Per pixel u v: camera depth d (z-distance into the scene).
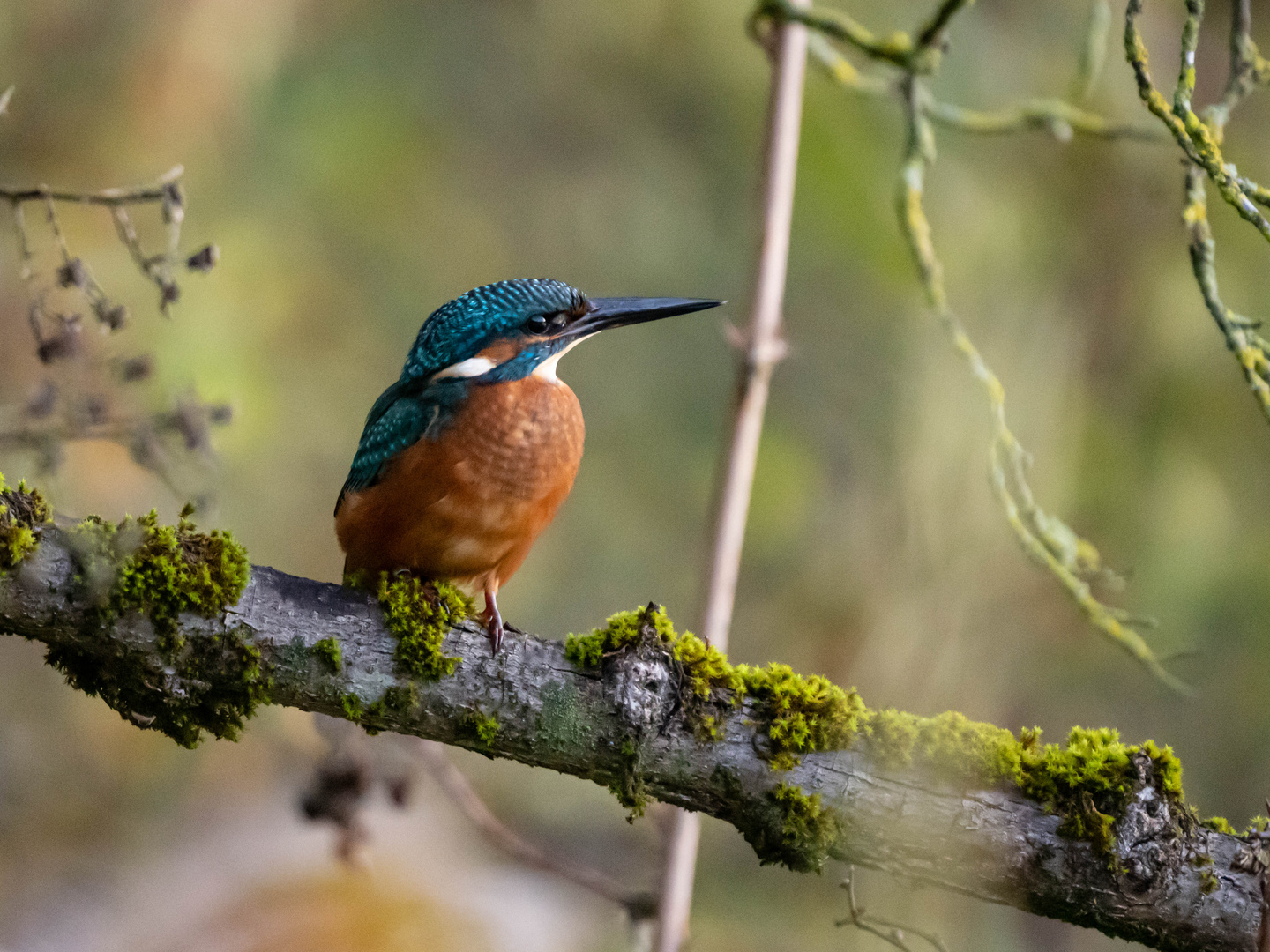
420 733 5.88
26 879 12.65
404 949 13.02
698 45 14.35
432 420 7.11
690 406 15.16
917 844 5.73
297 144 14.09
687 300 8.07
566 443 7.43
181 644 5.55
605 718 5.77
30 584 5.38
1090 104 11.57
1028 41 12.22
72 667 5.68
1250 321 6.03
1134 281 11.77
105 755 13.71
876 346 13.67
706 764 5.78
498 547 7.34
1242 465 12.04
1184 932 5.70
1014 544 11.72
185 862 13.59
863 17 12.49
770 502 13.26
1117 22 11.48
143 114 12.52
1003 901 5.82
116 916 12.52
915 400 12.11
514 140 15.18
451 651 5.79
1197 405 11.88
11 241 10.95
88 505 11.20
